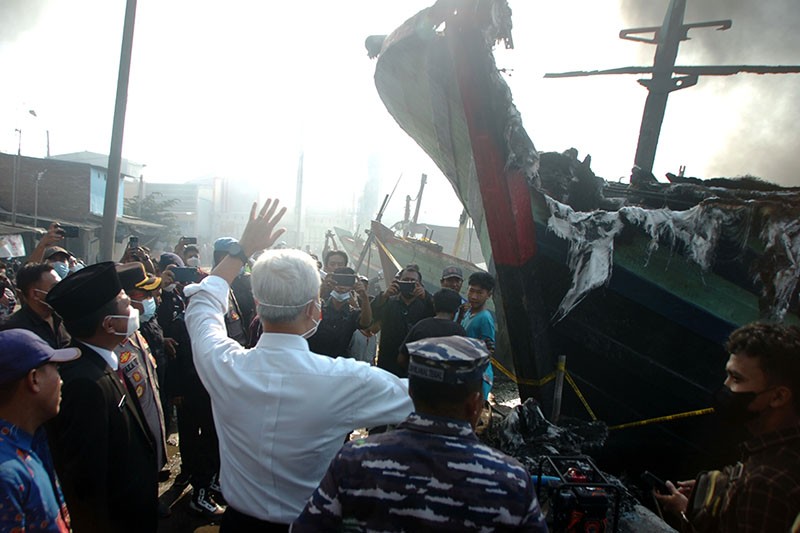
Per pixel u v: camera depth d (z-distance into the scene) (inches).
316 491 51.0
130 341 102.3
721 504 64.6
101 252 314.3
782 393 59.8
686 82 394.0
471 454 46.7
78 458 78.0
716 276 154.2
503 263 164.2
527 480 47.1
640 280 158.2
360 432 207.5
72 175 903.1
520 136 155.0
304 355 65.8
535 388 177.6
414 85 196.1
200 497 140.3
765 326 63.6
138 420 91.1
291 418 62.8
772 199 146.9
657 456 180.2
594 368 173.9
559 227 157.5
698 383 163.5
